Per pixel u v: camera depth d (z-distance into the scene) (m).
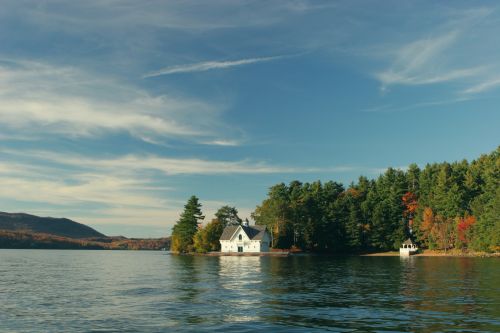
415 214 149.38
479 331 21.09
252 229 144.62
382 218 146.50
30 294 35.94
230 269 68.38
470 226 124.56
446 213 138.00
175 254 162.38
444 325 22.45
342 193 173.12
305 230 149.88
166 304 29.80
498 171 133.00
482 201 128.62
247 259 111.38
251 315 25.47
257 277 51.94
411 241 140.12
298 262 93.25
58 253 197.00
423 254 132.50
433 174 156.88
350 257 125.94
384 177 168.25
